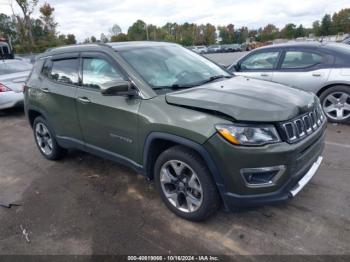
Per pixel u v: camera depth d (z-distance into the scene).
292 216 2.89
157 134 2.77
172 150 2.78
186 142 2.58
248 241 2.62
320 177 3.55
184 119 2.60
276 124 2.42
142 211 3.16
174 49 3.91
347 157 4.04
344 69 5.12
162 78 3.17
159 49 3.71
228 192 2.53
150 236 2.78
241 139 2.37
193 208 2.83
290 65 5.67
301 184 2.63
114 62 3.26
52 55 4.21
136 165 3.17
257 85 3.15
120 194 3.52
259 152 2.36
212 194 2.63
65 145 4.14
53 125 4.18
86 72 3.59
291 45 5.73
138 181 3.80
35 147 5.32
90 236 2.84
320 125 2.90
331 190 3.27
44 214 3.23
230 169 2.43
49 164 4.51
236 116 2.41
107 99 3.24
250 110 2.45
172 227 2.88
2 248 2.76
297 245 2.54
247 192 2.46
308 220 2.82
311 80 5.42
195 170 2.64
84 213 3.20
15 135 6.17
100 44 3.64
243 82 3.30
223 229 2.80
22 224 3.08
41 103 4.23
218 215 2.99
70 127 3.88
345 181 3.43
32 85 4.41
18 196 3.64
